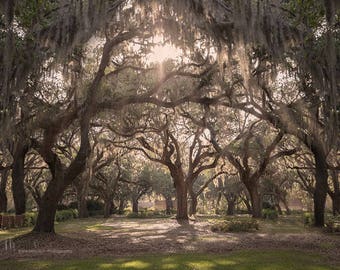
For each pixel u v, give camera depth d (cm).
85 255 1145
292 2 1174
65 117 1527
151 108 2142
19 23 1185
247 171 2925
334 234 1764
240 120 2712
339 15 1143
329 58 1034
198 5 1065
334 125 1159
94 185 4203
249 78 1213
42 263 987
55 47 1130
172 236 1747
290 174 3909
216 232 1970
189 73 1596
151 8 1180
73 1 1118
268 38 1077
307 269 884
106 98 1677
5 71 1045
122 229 2230
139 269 891
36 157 3347
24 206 2328
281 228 2145
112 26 1425
